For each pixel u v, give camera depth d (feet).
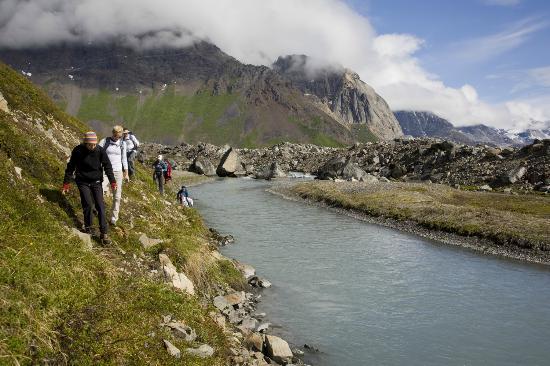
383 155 357.82
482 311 66.13
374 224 144.05
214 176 357.41
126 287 39.68
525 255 104.01
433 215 142.10
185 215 103.71
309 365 47.60
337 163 306.14
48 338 28.58
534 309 67.51
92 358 29.45
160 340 34.83
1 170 42.83
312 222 143.95
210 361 36.04
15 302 28.63
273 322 58.95
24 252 34.19
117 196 53.47
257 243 108.68
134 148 85.92
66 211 48.85
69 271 35.86
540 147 246.88
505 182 228.84
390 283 78.89
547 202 168.76
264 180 321.93
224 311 55.98
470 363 49.98
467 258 100.78
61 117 94.12
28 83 89.40
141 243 54.08
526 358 51.49
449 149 298.76
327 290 73.46
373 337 55.67
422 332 57.72
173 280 50.11
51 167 55.62
